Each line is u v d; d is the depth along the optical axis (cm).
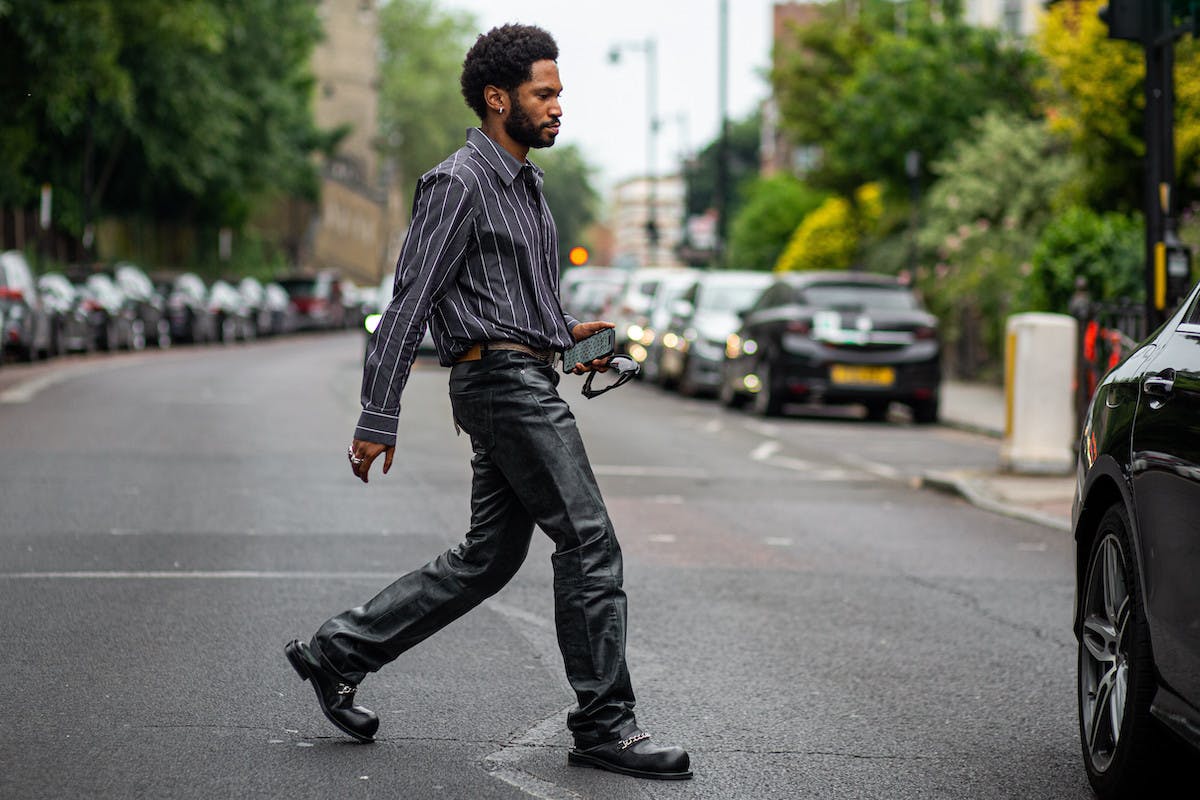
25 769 521
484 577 546
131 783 509
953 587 938
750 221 6062
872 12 4406
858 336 2217
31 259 4447
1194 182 2142
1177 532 457
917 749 581
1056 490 1405
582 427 2030
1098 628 527
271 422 1917
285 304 5831
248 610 803
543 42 520
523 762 546
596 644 530
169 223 6106
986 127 3206
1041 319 1513
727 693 663
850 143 3734
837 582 947
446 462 1539
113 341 3797
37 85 3167
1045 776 547
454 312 521
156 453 1536
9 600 815
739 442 1903
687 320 2767
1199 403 456
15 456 1477
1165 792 495
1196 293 510
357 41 11175
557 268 541
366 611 556
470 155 519
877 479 1543
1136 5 1233
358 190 9356
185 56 4609
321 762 539
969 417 2252
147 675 659
